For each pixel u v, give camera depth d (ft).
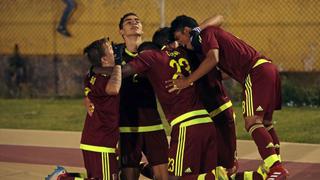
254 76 64.18
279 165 61.00
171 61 61.98
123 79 66.44
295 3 140.15
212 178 60.23
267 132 62.85
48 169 87.76
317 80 137.90
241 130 109.50
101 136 63.21
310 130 108.06
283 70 141.69
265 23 143.02
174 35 64.44
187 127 61.05
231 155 68.23
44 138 109.19
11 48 162.61
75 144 104.01
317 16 138.62
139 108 66.80
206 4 146.61
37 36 160.25
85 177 65.87
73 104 143.23
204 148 61.98
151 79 62.54
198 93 62.54
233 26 145.69
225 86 139.13
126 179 67.97
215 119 67.31
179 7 148.56
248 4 143.84
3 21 163.73
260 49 143.74
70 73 156.56
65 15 157.28
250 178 61.52
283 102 136.26
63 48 157.89
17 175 84.48
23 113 134.31
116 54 63.21
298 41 140.36
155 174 68.13
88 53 63.57
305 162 87.56
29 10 161.07
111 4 153.58
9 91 160.04
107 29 154.30
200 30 63.46
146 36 150.20
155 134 67.36
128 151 67.15
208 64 60.49
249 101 64.23
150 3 149.79
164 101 62.03
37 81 159.33
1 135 112.37
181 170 61.36
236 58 64.64
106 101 62.64
